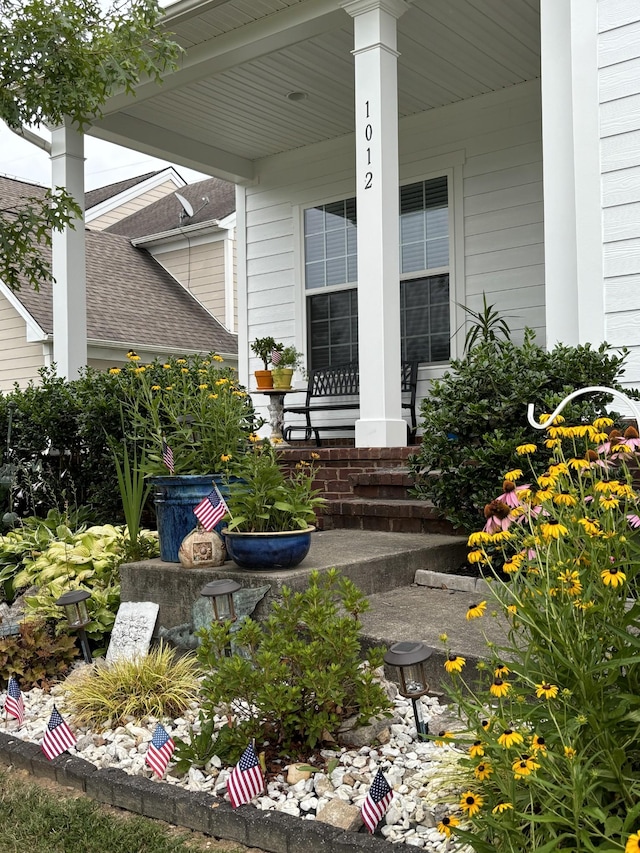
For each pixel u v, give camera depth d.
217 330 15.23
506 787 1.92
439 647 3.18
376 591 4.11
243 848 2.36
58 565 4.59
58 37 5.73
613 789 1.94
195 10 6.34
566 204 4.95
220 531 4.03
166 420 5.53
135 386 5.79
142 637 3.87
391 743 2.79
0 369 12.64
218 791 2.58
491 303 8.15
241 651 3.43
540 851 1.67
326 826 2.28
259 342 8.88
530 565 2.34
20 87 5.94
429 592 4.16
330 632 2.82
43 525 5.64
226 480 4.10
